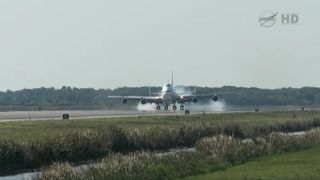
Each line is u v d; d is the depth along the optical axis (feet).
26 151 425.69
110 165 335.67
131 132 536.01
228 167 399.85
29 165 421.18
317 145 583.58
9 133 550.36
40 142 444.96
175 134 575.79
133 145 522.47
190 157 396.57
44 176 313.12
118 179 317.83
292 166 396.57
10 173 397.80
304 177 336.49
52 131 576.20
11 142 427.74
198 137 602.03
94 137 488.02
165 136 560.61
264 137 560.20
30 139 459.73
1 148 413.18
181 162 376.48
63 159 444.14
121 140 515.09
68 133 504.84
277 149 515.91
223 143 472.03
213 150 443.32
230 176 347.77
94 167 331.77
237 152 450.30
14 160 415.03
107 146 491.72
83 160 455.63
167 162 372.99
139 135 534.37
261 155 476.13
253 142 512.22
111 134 510.99
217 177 344.28
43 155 434.30
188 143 585.22
